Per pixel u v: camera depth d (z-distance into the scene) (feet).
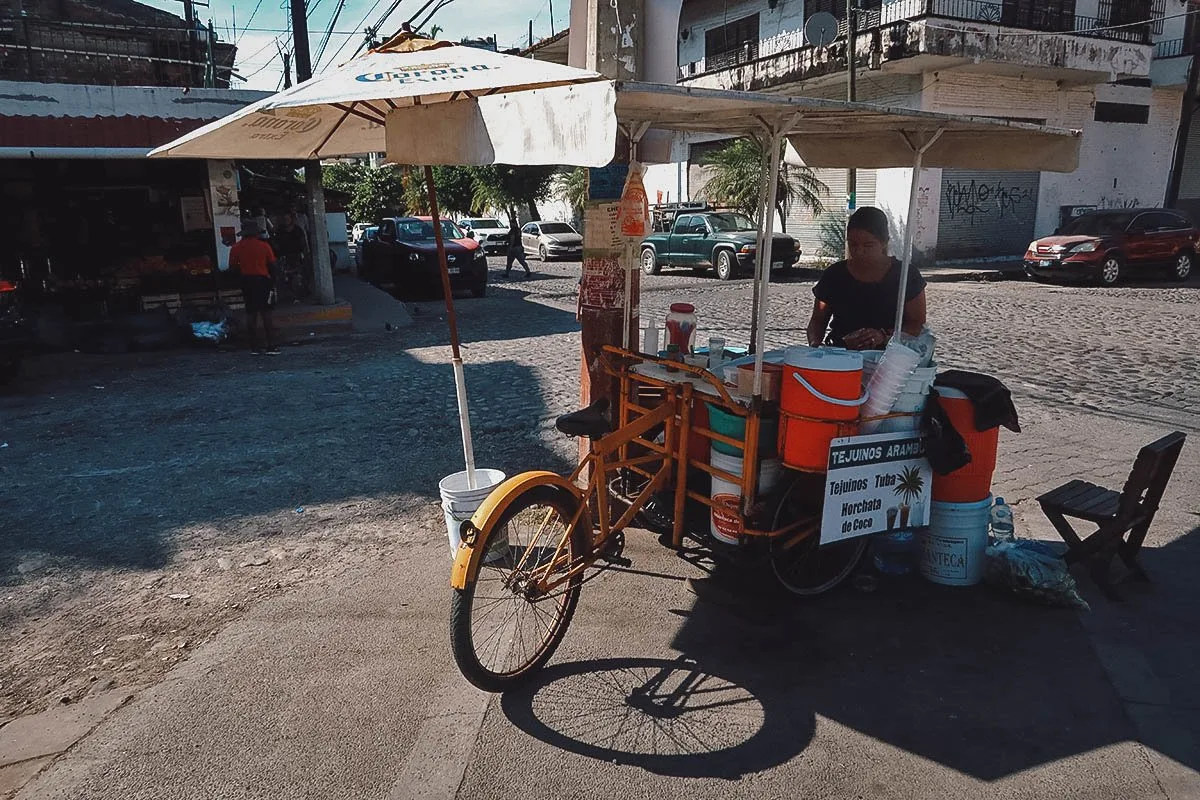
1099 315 42.75
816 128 13.32
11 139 35.73
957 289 56.08
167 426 24.50
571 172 119.34
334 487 18.94
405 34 12.35
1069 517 16.47
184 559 15.30
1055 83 74.08
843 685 10.91
